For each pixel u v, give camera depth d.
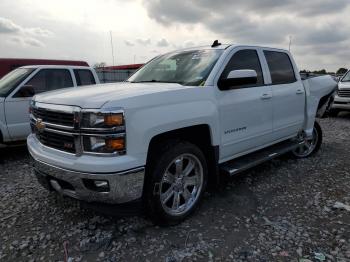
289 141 5.26
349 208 3.61
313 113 5.42
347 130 8.80
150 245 2.90
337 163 5.41
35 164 3.22
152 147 3.04
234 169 3.78
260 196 3.97
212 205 3.71
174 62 4.18
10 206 3.73
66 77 6.91
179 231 3.14
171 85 3.42
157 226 3.23
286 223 3.28
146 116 2.81
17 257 2.75
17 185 4.43
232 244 2.91
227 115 3.65
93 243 2.94
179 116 3.06
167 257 2.72
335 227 3.20
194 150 3.32
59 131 2.90
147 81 4.03
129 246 2.89
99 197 2.78
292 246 2.87
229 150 3.80
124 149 2.69
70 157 2.86
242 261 2.66
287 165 5.27
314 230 3.14
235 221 3.33
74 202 3.80
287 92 4.71
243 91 3.90
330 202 3.79
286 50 5.00
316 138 5.85
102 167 2.63
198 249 2.83
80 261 2.68
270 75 4.46
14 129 5.91
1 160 5.79
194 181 3.46
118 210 2.86
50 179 3.12
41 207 3.69
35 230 3.18
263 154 4.46
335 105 11.48
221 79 3.62
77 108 2.73
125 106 2.69
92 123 2.65
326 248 2.83
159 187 3.02
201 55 4.01
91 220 3.37
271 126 4.47
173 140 3.21
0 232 3.15
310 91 5.32
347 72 12.43
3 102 5.75
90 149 2.71
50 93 3.44
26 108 6.03
